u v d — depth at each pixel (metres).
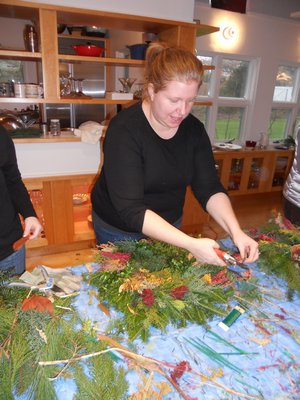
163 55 0.85
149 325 0.76
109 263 0.91
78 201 2.60
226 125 3.95
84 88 3.62
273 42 3.73
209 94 3.74
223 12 3.37
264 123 4.07
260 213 3.59
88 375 0.64
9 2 1.89
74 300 0.85
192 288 0.85
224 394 0.64
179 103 0.85
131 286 0.83
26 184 2.28
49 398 0.59
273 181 3.98
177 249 1.00
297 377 0.68
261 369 0.69
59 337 0.69
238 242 0.92
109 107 3.71
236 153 3.50
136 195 0.96
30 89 2.14
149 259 0.94
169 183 1.11
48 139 2.25
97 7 2.17
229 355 0.72
